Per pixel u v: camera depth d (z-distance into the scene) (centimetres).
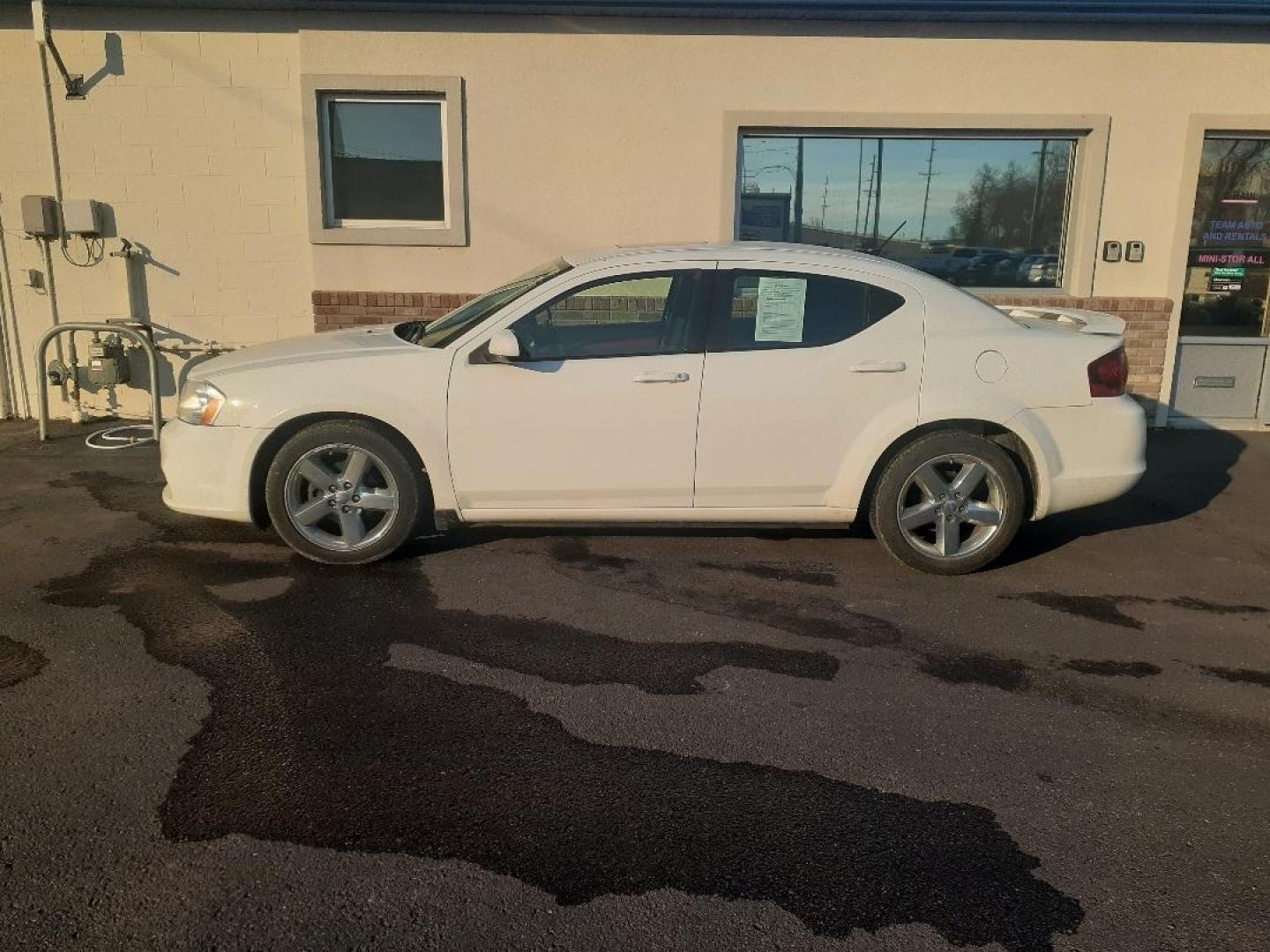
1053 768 337
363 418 504
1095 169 831
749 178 852
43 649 412
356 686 384
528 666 404
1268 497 684
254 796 310
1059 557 557
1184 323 875
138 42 816
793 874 278
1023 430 505
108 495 646
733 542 566
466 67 810
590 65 812
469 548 546
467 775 324
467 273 845
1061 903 269
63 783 314
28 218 825
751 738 351
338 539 513
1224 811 313
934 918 262
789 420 499
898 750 345
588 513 512
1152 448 817
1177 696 391
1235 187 854
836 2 779
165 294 859
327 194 838
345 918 258
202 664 400
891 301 509
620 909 263
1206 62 816
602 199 834
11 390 875
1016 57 815
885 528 516
